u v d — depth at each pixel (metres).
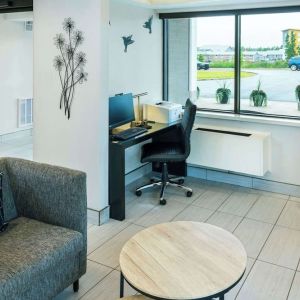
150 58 4.84
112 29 4.12
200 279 1.88
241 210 3.96
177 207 4.03
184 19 4.83
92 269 2.86
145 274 1.92
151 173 5.11
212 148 4.54
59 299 2.51
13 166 2.70
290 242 3.28
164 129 4.29
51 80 3.62
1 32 6.55
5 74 6.74
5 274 1.96
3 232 2.42
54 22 3.50
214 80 4.78
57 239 2.35
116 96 4.07
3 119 6.84
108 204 3.70
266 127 4.40
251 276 2.78
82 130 3.53
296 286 2.66
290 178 4.36
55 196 2.54
